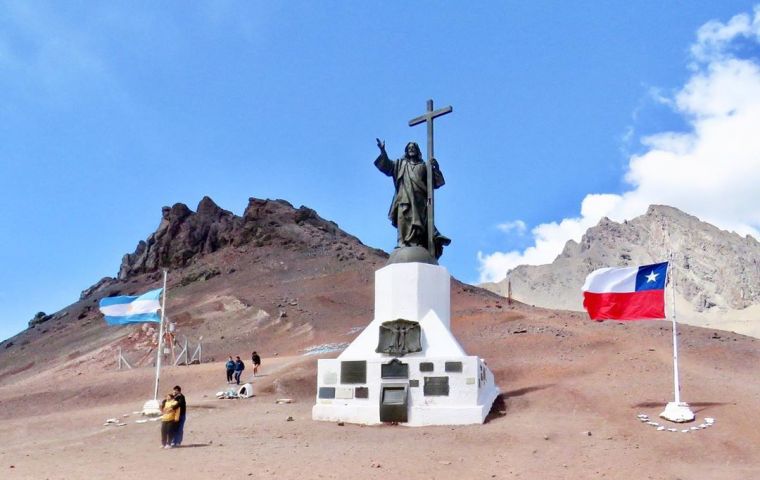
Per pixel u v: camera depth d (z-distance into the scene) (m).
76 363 74.06
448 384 26.58
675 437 22.12
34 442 25.88
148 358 71.44
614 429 23.44
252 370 49.09
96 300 120.81
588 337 47.34
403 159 32.44
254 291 93.62
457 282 94.44
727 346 44.28
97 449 22.06
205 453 20.53
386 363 27.30
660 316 25.38
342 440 22.97
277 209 131.88
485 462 19.27
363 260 110.06
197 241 129.25
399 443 22.22
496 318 61.25
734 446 20.92
